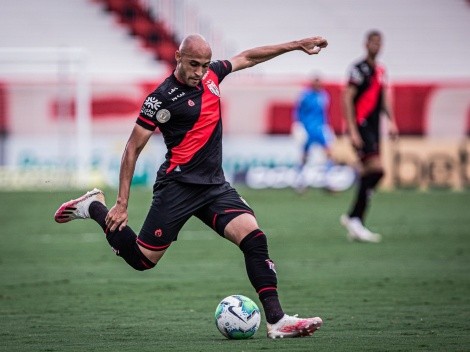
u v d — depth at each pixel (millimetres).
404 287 27422
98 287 27891
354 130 39219
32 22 80438
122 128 67062
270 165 67438
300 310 23219
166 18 80188
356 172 67438
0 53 66250
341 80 71938
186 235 44250
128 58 79062
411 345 17859
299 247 38312
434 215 50844
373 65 39281
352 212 40219
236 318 18734
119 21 80312
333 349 17359
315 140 63344
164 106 18422
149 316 22500
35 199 60438
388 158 66688
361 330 19938
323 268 32031
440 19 81750
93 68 78750
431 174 66250
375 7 82250
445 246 38344
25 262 34312
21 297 25922
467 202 57656
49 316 22562
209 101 18844
